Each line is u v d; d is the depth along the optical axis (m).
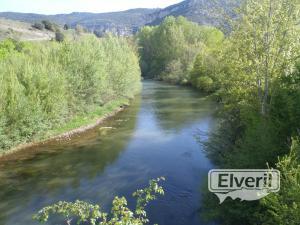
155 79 92.69
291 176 8.55
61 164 21.70
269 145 11.80
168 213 14.91
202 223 13.89
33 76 27.05
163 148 24.38
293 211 7.87
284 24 15.66
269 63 16.34
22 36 88.69
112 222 6.70
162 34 97.81
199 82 59.94
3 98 23.86
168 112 38.22
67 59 32.28
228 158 14.45
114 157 22.80
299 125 12.03
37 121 25.88
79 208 6.95
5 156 23.30
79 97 32.62
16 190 17.92
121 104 43.81
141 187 17.89
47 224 14.16
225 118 19.88
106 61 41.25
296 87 13.27
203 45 80.25
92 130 30.33
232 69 17.86
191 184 17.86
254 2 16.14
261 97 16.33
